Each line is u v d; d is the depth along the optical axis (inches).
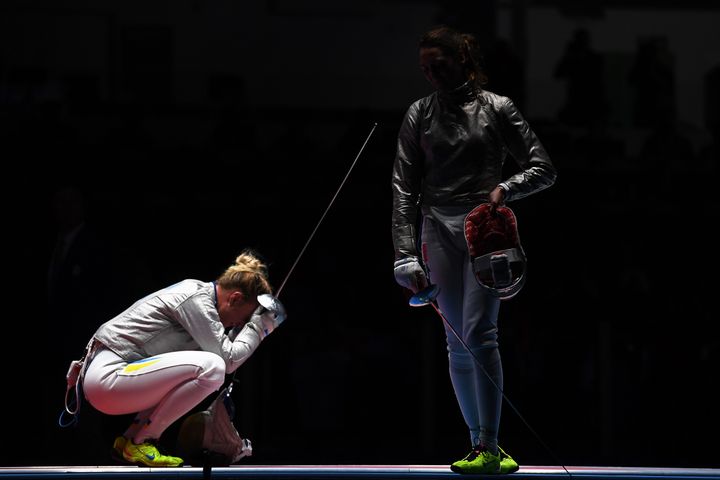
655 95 1274.6
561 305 922.7
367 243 1061.8
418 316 962.1
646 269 1045.8
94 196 1051.9
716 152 1175.0
